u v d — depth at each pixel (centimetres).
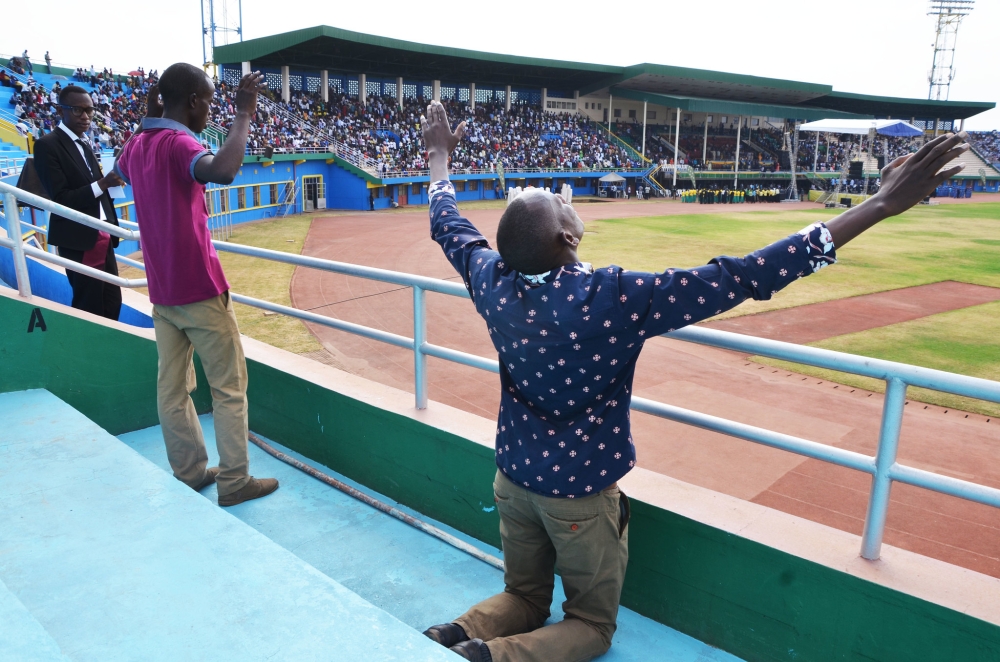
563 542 193
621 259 2522
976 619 175
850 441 907
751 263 160
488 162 5288
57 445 273
